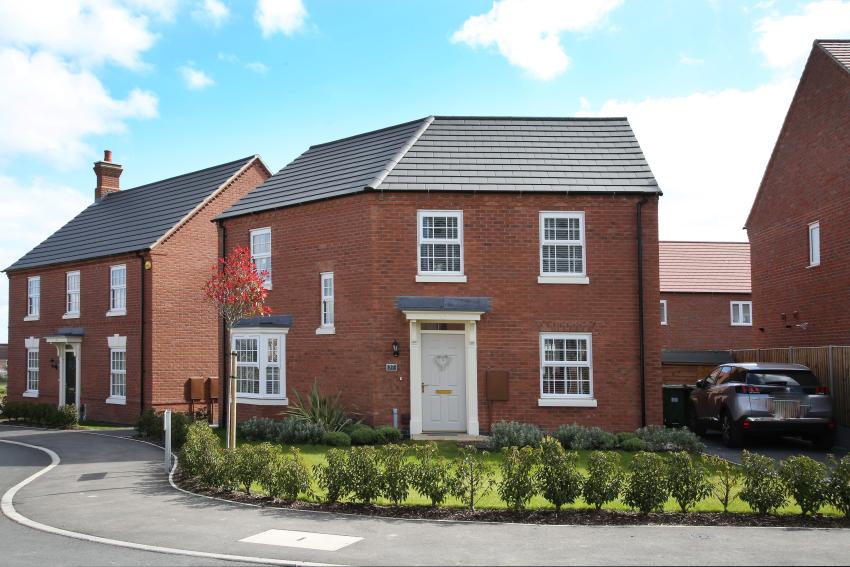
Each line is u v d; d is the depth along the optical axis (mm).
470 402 17266
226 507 10398
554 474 9789
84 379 27234
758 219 25688
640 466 9617
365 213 17734
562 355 17703
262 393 19281
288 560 7629
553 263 17922
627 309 17797
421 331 17547
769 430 16016
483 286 17656
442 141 19609
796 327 22875
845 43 21406
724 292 35219
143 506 10594
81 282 27688
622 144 19734
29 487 12492
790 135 23219
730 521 9211
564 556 7621
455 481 10047
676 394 19938
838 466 9539
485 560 7516
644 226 17953
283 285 19500
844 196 20125
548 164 18766
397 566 7359
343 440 15875
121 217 29297
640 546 8000
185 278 25375
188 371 25172
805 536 8414
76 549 8242
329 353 18297
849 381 17266
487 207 17828
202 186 27500
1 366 52219
